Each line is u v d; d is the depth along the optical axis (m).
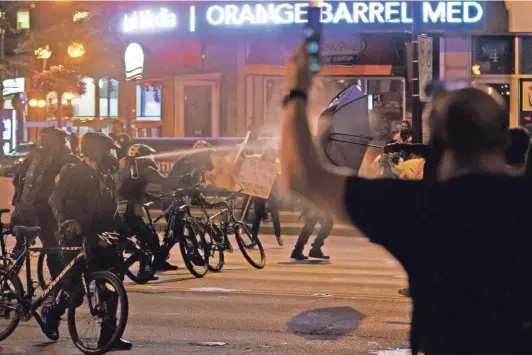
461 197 2.80
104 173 8.67
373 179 2.87
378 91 30.91
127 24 32.84
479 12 30.64
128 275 12.91
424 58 18.98
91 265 8.65
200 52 32.88
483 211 2.79
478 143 2.90
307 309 10.99
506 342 2.74
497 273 2.76
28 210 10.46
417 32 19.77
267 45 32.72
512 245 2.77
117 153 13.41
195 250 13.76
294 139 2.88
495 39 31.36
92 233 8.48
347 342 9.06
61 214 8.45
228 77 33.47
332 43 30.70
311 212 16.25
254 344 8.97
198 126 34.25
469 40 31.23
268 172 15.96
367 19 30.48
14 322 8.92
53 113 40.41
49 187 10.47
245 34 31.70
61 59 34.03
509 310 2.76
